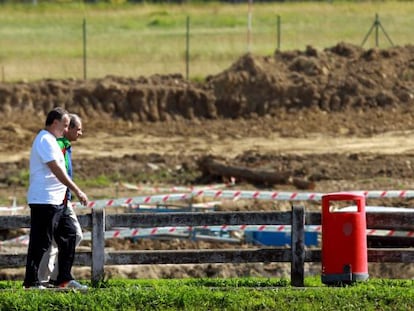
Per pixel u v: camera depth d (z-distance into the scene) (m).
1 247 72.81
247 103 129.25
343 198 53.94
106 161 105.94
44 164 52.25
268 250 55.25
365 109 126.94
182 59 161.12
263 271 69.94
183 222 54.84
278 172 95.94
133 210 82.38
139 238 75.94
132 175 101.81
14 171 102.31
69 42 176.88
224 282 56.78
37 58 162.50
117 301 50.66
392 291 51.78
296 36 180.25
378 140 116.31
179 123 127.00
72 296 50.94
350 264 53.84
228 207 82.38
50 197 52.31
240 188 95.12
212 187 95.31
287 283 56.31
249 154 106.88
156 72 153.88
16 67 155.00
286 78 131.00
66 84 132.00
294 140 117.62
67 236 53.16
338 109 127.62
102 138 120.38
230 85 130.00
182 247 74.81
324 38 178.12
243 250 55.25
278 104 128.62
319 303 50.59
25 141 118.88
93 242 54.84
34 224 52.53
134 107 128.50
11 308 50.25
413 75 131.38
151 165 104.31
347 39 177.88
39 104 128.62
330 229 53.94
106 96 129.00
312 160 104.94
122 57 163.25
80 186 97.25
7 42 176.75
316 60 133.75
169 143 118.25
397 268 68.19
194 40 176.25
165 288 52.81
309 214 55.56
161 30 190.62
